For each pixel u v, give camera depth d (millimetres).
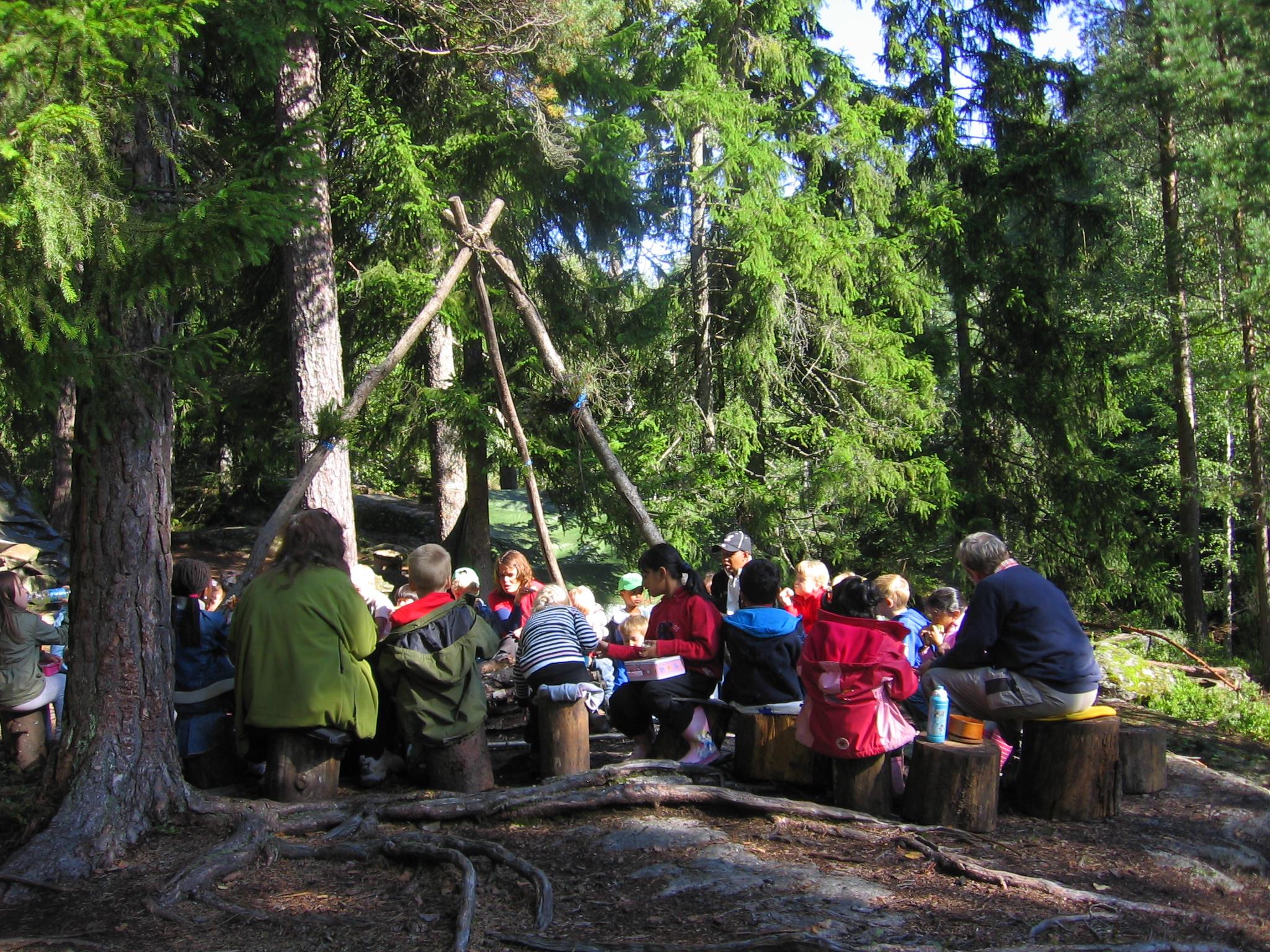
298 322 10789
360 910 4184
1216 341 18375
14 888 4414
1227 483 18094
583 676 5770
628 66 15836
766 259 14328
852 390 15672
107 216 4188
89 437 5066
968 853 4711
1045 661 5145
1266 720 11000
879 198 16344
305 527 5398
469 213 13062
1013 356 18203
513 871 4383
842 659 5086
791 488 15344
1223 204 13500
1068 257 18875
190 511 19984
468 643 5539
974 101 19750
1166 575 19344
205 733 5730
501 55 12664
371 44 12867
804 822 4938
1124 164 19531
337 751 5375
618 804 5094
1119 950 3676
